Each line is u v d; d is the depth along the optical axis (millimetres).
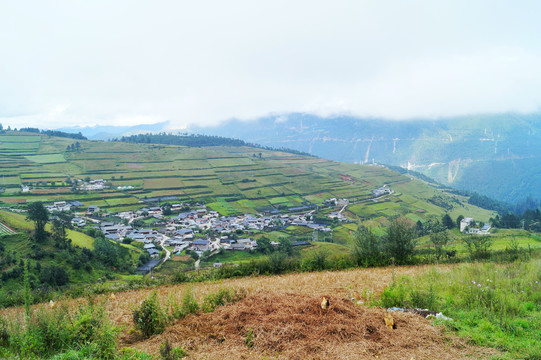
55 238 61781
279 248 79188
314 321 9961
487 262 23453
